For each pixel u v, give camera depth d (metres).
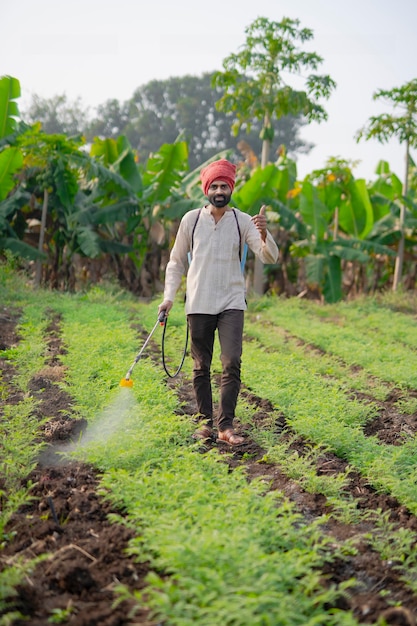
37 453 4.77
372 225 17.45
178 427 5.25
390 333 11.95
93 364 7.12
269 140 16.83
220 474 4.38
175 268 5.58
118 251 15.68
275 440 5.46
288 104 16.16
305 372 7.65
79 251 15.33
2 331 9.35
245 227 5.43
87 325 9.62
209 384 5.60
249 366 7.71
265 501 3.81
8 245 14.34
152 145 58.22
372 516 4.37
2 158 13.84
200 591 2.83
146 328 10.12
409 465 5.09
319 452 5.34
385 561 3.76
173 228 16.91
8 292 12.39
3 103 14.41
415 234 19.12
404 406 7.01
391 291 17.14
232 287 5.42
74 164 14.77
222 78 16.41
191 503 3.71
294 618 2.88
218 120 59.62
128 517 3.71
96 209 15.46
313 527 3.68
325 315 14.39
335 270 16.72
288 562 3.23
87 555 3.49
